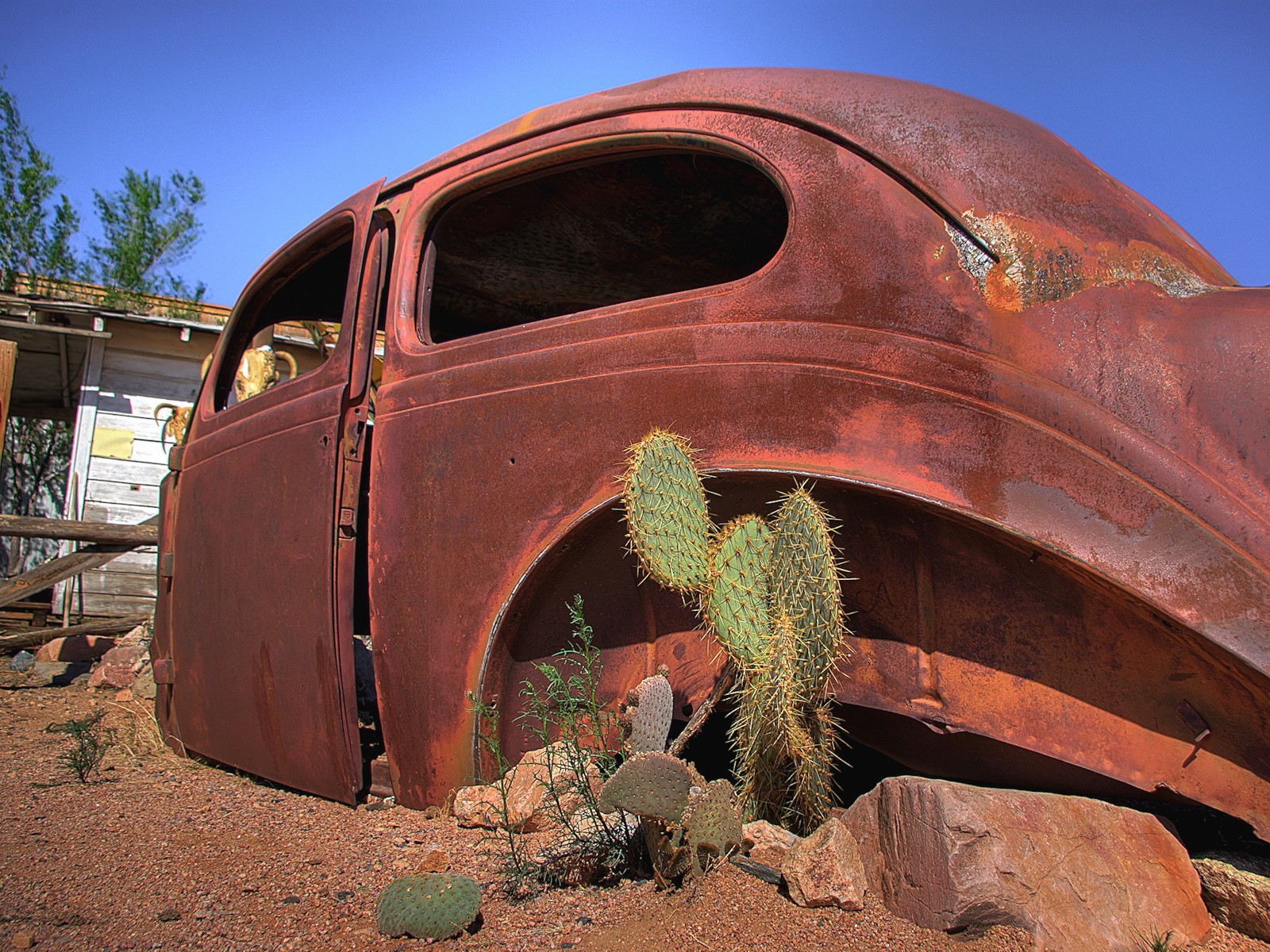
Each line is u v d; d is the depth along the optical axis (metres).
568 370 3.38
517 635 3.51
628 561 3.41
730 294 3.11
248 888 2.98
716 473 3.01
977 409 2.71
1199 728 2.52
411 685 3.71
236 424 4.84
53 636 8.91
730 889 2.65
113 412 12.38
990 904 2.38
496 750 3.24
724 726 3.92
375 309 4.19
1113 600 2.57
